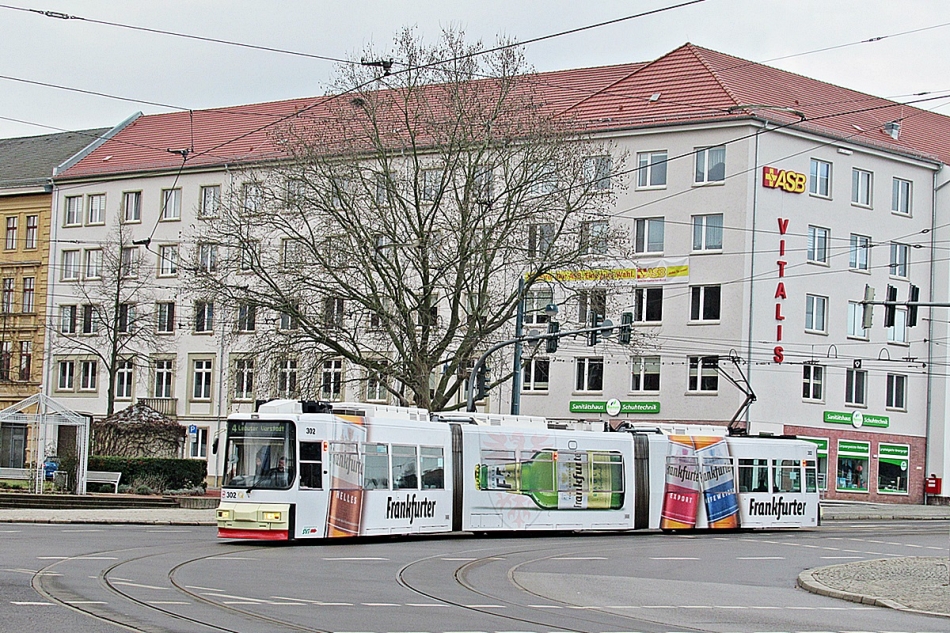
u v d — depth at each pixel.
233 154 68.62
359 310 44.09
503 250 43.56
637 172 59.00
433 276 43.81
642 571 24.33
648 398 58.25
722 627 16.11
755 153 57.19
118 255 65.19
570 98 63.00
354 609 16.06
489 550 28.17
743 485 38.97
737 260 56.84
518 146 43.31
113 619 13.86
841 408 60.16
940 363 63.69
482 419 33.44
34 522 35.12
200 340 68.62
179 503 43.09
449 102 43.38
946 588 21.41
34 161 76.81
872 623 17.33
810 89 63.88
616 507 35.59
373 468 30.19
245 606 15.76
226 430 29.27
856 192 61.38
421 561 24.50
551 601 18.38
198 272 43.97
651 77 61.22
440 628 14.49
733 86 59.53
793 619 17.38
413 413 31.88
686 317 57.75
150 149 72.31
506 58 43.81
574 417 59.53
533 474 33.88
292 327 44.56
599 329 38.22
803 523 40.62
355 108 44.19
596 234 44.66
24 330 74.19
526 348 49.41
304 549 26.92
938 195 64.25
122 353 65.69
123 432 49.22
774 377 57.47
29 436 69.31
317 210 43.72
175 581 18.58
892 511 54.69
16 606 14.57
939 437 63.25
